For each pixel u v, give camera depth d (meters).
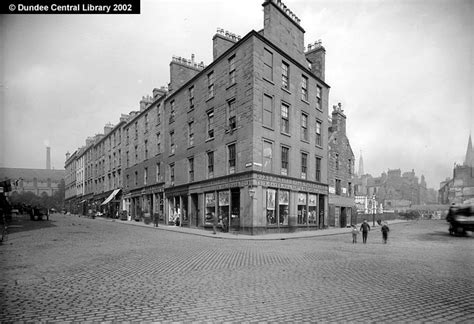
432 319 5.06
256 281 7.43
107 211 47.44
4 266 9.16
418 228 31.00
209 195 25.84
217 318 5.00
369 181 94.56
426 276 8.20
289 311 5.34
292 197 25.03
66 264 9.48
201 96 28.09
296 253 12.45
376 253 13.00
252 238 18.88
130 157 43.06
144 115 39.59
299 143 26.64
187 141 29.81
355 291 6.62
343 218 34.69
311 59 31.92
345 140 36.59
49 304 5.68
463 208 21.19
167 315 5.12
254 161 21.80
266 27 24.62
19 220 30.86
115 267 9.05
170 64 33.88
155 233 21.28
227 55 25.02
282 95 25.03
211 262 9.98
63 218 41.31
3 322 4.80
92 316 5.07
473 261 10.91
